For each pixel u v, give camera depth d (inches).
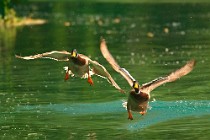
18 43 1876.2
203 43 1747.0
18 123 921.5
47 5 3686.0
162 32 2086.6
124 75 618.5
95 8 3353.8
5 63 1496.1
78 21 2610.7
